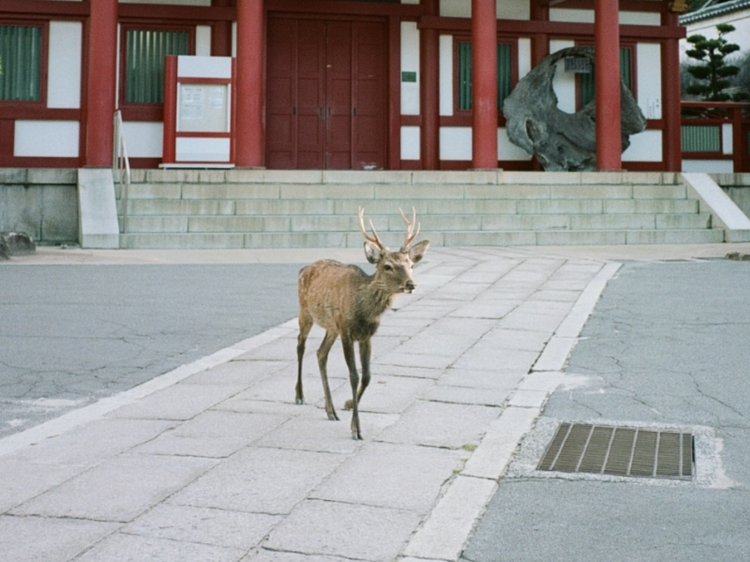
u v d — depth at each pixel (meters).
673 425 4.87
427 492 3.85
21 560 3.15
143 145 19.78
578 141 20.72
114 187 15.55
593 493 3.87
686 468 4.18
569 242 15.53
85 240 14.25
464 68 21.30
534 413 5.14
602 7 18.30
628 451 4.45
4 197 15.27
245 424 4.95
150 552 3.22
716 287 9.80
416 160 21.11
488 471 4.12
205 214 15.45
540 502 3.75
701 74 33.50
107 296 9.45
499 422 4.95
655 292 9.52
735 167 26.89
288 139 20.81
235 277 10.99
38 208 15.36
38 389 5.79
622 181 17.39
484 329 7.77
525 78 20.86
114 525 3.48
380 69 21.12
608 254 13.62
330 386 5.87
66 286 10.08
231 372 6.27
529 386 5.78
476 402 5.40
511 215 15.96
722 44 32.78
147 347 7.10
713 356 6.49
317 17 20.80
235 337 7.52
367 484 3.95
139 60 19.88
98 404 5.41
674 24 22.27
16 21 19.34
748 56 33.97
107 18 16.42
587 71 21.31
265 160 20.72
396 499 3.77
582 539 3.36
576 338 7.29
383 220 15.61
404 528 3.46
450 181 16.89
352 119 21.05
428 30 20.98
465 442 4.59
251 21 16.72
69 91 19.53
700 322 7.78
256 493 3.84
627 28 21.91
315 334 7.64
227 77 18.39
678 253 13.79
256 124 16.77
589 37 21.80
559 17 21.75
